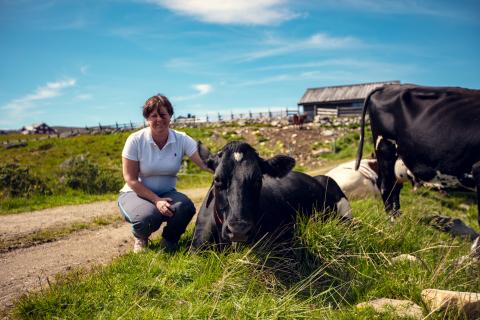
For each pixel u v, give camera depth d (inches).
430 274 182.1
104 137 1493.6
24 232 297.9
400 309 154.3
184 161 893.8
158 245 218.2
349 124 1375.5
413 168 275.1
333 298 159.6
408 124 270.4
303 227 204.5
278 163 187.6
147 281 160.1
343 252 196.9
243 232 160.9
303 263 193.6
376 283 177.0
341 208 257.4
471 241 263.0
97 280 166.6
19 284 189.6
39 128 3238.2
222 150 182.2
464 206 382.3
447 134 249.6
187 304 146.9
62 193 547.2
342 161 956.0
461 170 248.7
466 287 178.5
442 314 149.1
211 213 197.5
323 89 2047.2
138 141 212.8
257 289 163.6
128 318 136.1
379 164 301.0
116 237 282.7
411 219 242.2
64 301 149.6
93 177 593.3
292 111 1899.6
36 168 974.4
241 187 167.8
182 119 1843.0
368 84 1985.7
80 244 263.7
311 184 244.5
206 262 178.4
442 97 261.3
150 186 220.5
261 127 1434.5
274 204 210.2
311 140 1212.5
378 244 209.9
